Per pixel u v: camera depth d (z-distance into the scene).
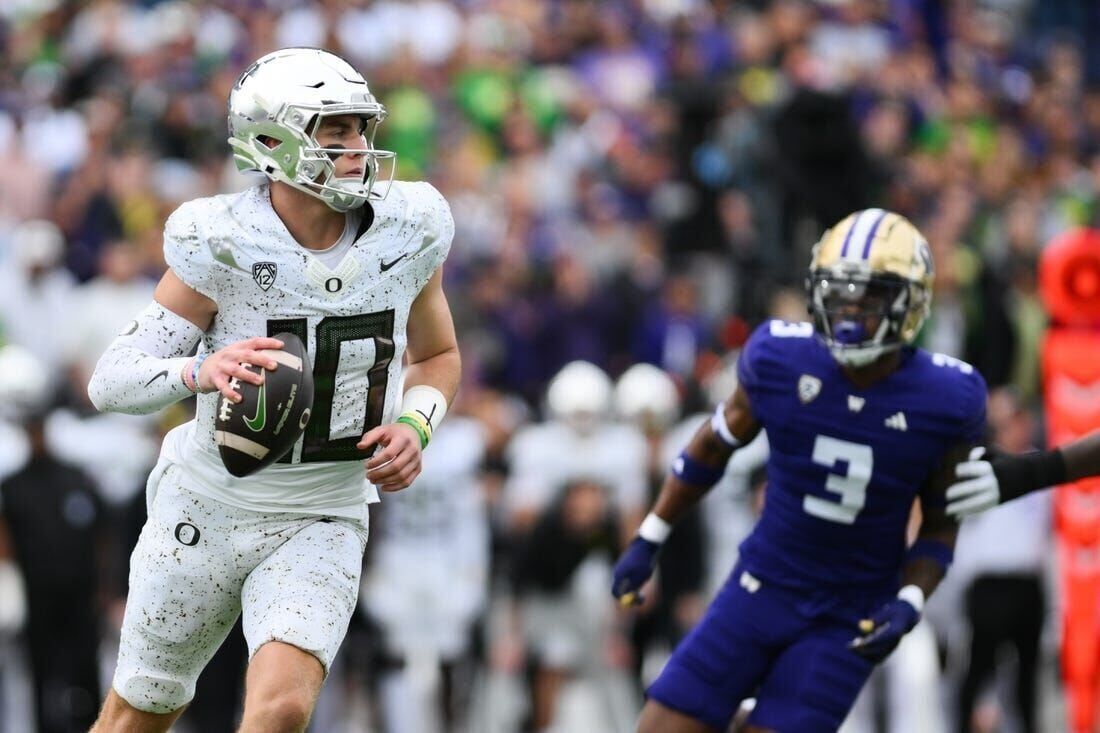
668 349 41.28
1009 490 18.42
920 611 18.34
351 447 16.16
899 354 18.78
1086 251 25.84
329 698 32.66
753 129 42.81
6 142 42.75
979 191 49.12
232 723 30.91
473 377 39.66
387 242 15.94
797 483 18.81
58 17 48.47
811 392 18.66
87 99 46.00
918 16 55.53
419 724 32.66
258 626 15.61
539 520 32.94
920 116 50.91
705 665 19.03
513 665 33.34
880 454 18.48
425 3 49.62
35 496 31.45
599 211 43.50
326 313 15.74
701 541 32.34
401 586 32.38
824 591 18.84
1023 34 61.03
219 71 46.28
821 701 18.59
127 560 31.98
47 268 39.97
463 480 32.69
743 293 42.25
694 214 43.44
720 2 51.41
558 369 41.16
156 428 32.88
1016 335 43.03
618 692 33.22
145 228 41.56
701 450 19.59
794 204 42.31
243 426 15.04
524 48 50.28
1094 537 27.20
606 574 32.94
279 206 15.78
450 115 46.97
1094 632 27.22
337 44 47.75
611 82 49.34
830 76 48.50
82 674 31.83
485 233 43.50
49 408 32.59
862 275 18.11
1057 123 54.28
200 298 15.78
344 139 15.67
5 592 31.81
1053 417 26.06
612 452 33.34
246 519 16.12
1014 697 34.00
